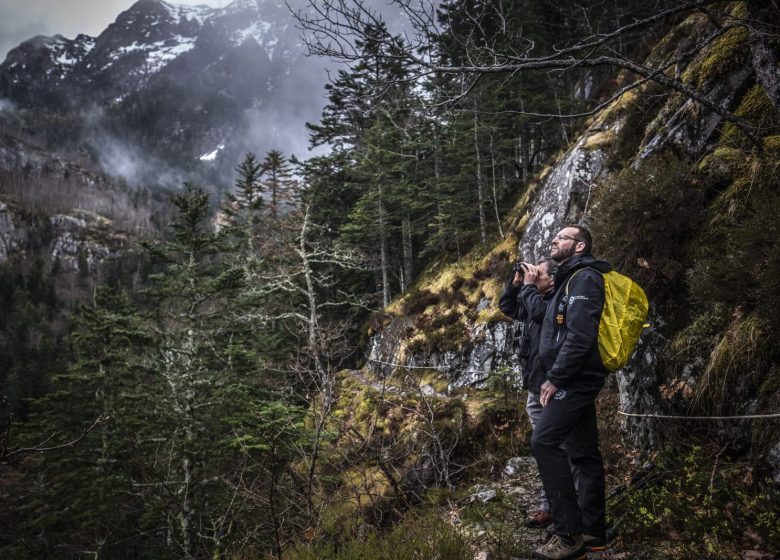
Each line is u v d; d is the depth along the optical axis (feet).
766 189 13.34
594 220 18.71
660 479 11.48
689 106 20.01
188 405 40.52
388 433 26.53
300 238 53.78
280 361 45.29
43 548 52.21
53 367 123.24
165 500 31.12
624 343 8.65
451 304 49.47
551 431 8.78
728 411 11.39
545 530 11.62
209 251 49.16
